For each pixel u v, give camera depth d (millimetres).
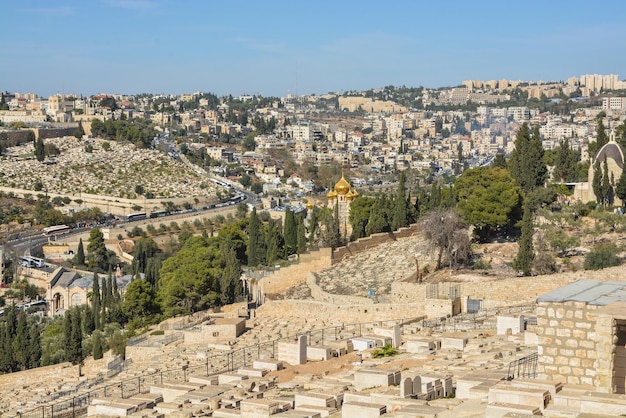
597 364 52719
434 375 66062
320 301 122812
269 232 178125
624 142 177250
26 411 95188
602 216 133500
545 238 126938
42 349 143125
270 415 62469
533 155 155250
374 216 159875
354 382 69438
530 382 54219
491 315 102625
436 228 128125
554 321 55094
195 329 118188
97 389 96188
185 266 153625
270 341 102312
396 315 110312
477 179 150125
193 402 70375
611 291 57500
